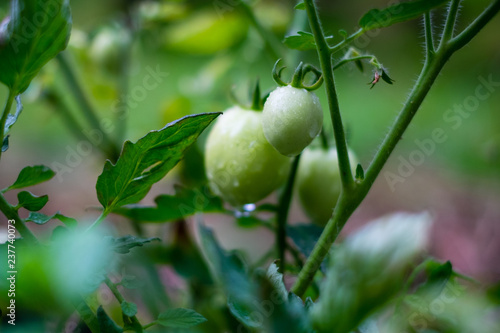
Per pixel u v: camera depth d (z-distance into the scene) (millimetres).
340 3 1619
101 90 717
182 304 520
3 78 352
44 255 312
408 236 310
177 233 503
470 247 866
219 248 399
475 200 1053
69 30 355
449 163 1257
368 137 1468
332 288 322
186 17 725
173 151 369
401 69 1734
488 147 1055
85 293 346
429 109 1423
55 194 1040
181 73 1250
